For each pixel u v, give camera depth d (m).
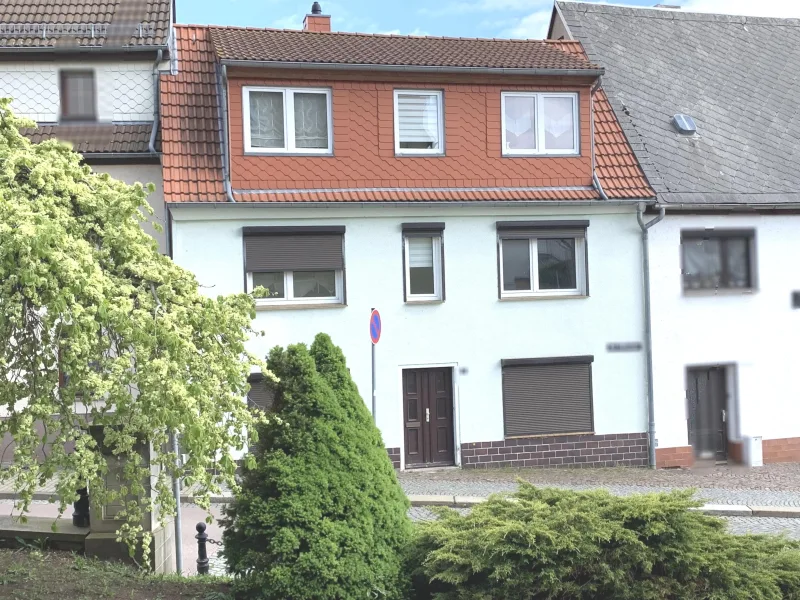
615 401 17.06
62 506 5.46
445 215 16.34
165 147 15.68
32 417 5.42
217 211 15.37
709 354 17.48
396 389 16.11
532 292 16.91
